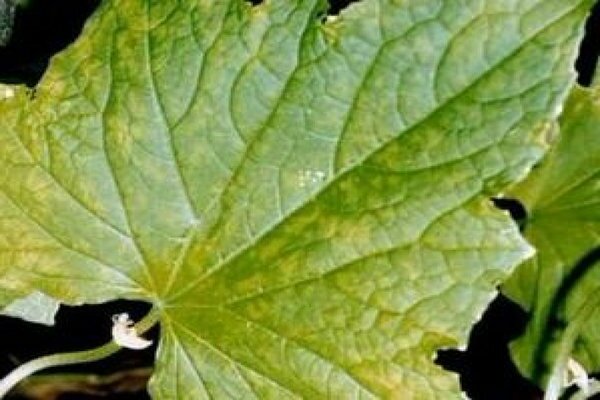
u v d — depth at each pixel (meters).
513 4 0.45
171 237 0.48
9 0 0.56
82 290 0.49
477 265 0.46
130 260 0.48
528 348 0.55
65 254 0.48
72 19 0.56
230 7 0.46
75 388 0.66
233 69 0.46
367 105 0.46
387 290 0.47
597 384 0.54
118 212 0.48
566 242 0.55
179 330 0.49
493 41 0.45
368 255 0.47
